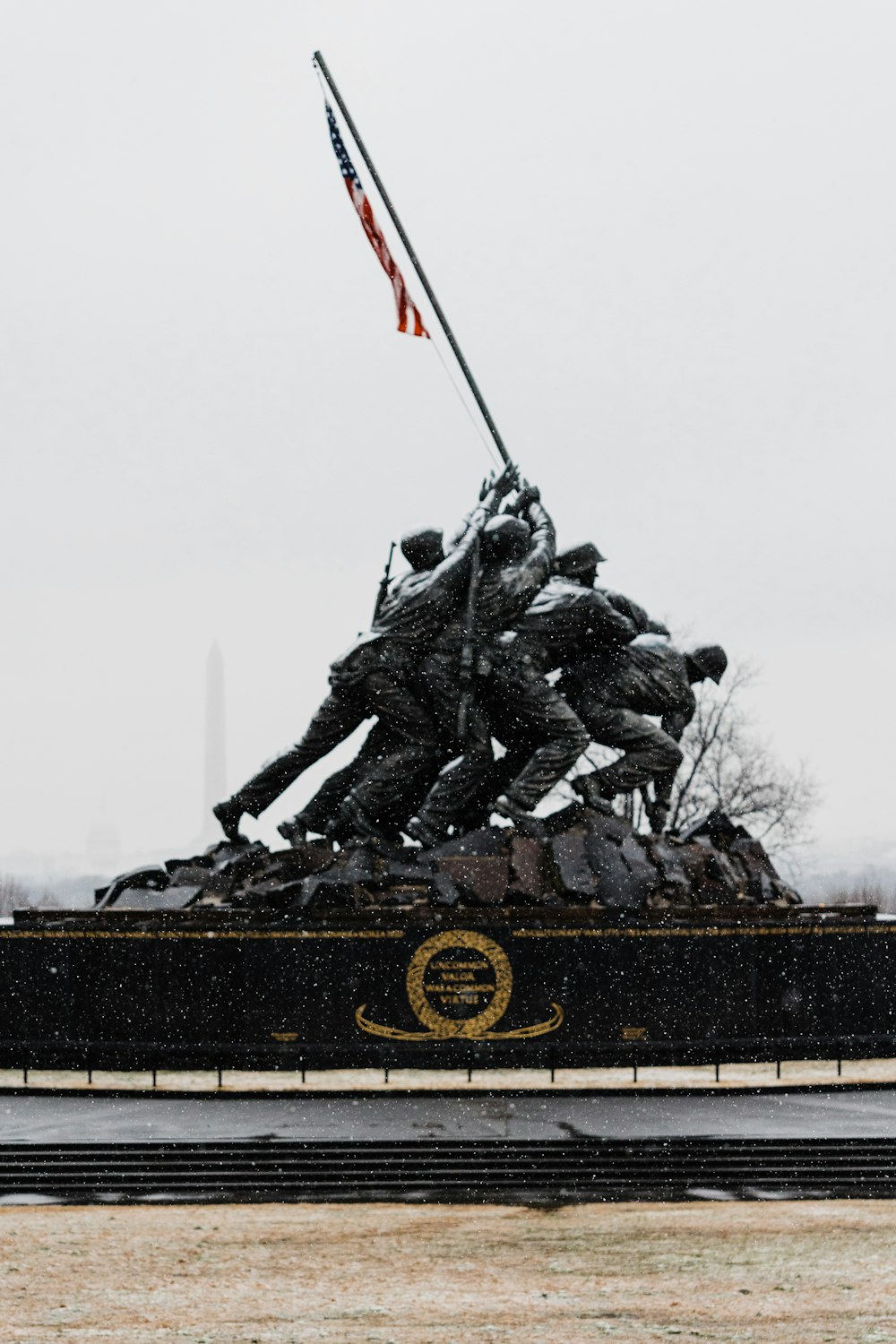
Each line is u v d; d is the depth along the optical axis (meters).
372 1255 35.78
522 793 61.88
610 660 64.56
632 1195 41.09
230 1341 30.62
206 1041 57.94
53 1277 34.31
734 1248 36.22
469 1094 52.34
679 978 58.81
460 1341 30.55
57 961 58.41
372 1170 42.34
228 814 62.88
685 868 61.53
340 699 62.94
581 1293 33.28
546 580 63.84
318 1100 51.41
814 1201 40.56
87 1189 41.56
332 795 64.00
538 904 59.50
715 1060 57.47
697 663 66.00
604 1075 55.50
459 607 63.12
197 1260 35.47
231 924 58.41
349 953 58.12
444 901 59.19
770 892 62.72
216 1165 42.53
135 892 60.62
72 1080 54.84
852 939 60.00
